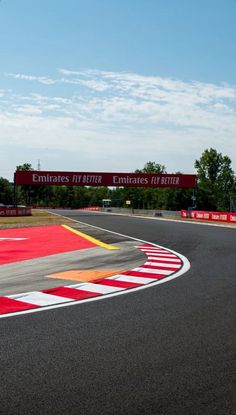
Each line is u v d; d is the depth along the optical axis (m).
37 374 3.94
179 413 3.23
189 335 5.11
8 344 4.77
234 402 3.40
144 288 7.96
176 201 105.50
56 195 168.00
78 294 7.43
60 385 3.71
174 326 5.48
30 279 8.89
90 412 3.24
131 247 15.27
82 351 4.54
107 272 9.73
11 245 15.85
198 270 10.13
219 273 9.71
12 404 3.37
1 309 6.38
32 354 4.46
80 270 10.05
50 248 14.90
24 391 3.60
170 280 8.81
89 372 3.99
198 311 6.26
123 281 8.69
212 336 5.07
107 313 6.14
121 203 142.25
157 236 20.22
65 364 4.18
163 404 3.37
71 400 3.43
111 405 3.35
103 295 7.36
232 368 4.09
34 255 12.96
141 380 3.81
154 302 6.83
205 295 7.36
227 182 107.38
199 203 105.69
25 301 6.89
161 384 3.72
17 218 39.25
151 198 123.88
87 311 6.25
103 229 25.25
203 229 25.55
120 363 4.21
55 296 7.26
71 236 20.00
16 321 5.71
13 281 8.69
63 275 9.35
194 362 4.24
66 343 4.80
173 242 17.20
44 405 3.35
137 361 4.26
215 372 3.99
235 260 11.88
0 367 4.12
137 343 4.80
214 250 14.34
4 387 3.68
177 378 3.85
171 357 4.38
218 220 38.53
